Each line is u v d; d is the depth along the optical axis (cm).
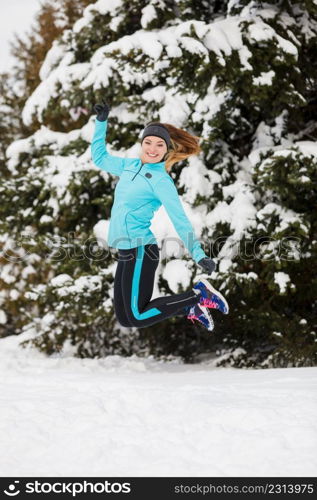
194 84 927
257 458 388
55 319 1124
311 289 979
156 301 498
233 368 1041
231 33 906
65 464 385
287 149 897
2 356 1128
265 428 440
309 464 375
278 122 1002
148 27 995
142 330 1138
